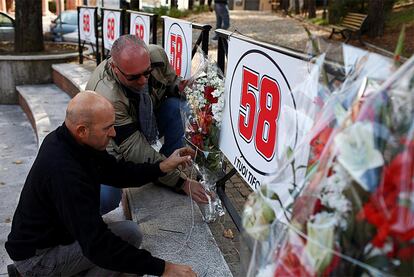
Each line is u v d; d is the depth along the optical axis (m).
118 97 2.41
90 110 1.74
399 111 0.86
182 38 2.96
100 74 2.55
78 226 1.69
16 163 4.59
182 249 2.16
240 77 2.02
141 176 2.16
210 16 12.62
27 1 7.66
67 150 1.76
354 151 0.87
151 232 2.30
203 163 2.31
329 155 0.95
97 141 1.80
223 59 2.37
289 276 0.99
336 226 0.90
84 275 2.04
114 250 1.70
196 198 2.36
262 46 1.77
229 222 2.45
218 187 2.38
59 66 7.02
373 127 0.87
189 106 2.36
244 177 2.03
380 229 0.81
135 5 9.80
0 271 2.69
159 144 3.30
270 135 1.75
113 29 5.38
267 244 1.13
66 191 1.69
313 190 0.98
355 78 1.10
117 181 2.14
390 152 0.84
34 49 7.84
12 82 7.13
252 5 18.84
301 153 1.13
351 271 0.88
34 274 1.93
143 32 4.27
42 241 1.87
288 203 1.10
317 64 1.27
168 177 2.37
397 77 0.90
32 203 1.83
